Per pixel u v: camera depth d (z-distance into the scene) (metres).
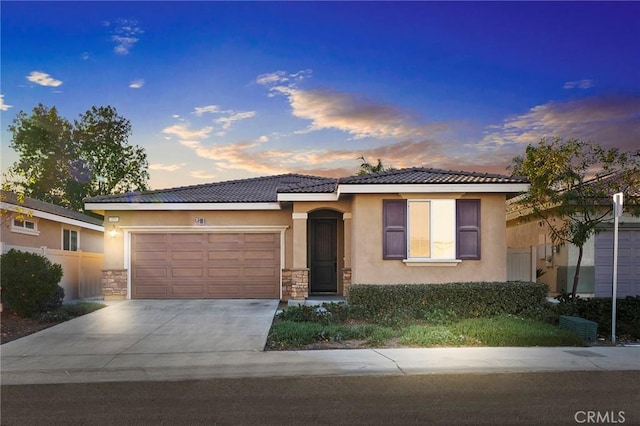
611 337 10.55
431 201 14.73
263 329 11.55
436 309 12.76
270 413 6.14
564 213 13.69
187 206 17.09
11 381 7.74
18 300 12.98
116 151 32.69
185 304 15.73
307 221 18.33
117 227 17.23
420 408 6.27
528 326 11.16
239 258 17.41
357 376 7.82
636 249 16.58
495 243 14.69
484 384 7.32
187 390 7.19
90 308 14.60
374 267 14.66
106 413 6.21
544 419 5.86
